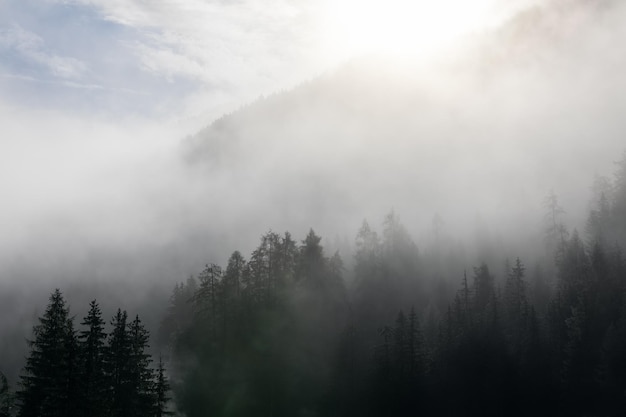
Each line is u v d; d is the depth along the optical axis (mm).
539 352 62844
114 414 37844
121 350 39594
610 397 57000
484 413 61688
